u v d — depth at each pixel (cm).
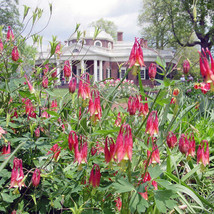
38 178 224
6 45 327
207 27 3209
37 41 353
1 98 322
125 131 181
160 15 3588
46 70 346
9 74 309
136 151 249
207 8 3100
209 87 203
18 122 332
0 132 232
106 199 239
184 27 3291
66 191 235
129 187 190
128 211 215
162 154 343
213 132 460
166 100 228
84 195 237
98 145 278
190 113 615
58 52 354
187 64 266
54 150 247
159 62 240
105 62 4400
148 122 226
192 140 257
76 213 201
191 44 3394
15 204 246
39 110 334
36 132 267
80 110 321
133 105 244
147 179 222
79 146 224
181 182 253
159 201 192
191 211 242
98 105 245
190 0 3166
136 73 227
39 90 301
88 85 258
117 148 182
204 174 361
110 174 246
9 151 247
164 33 3622
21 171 216
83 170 237
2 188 245
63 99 398
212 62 200
